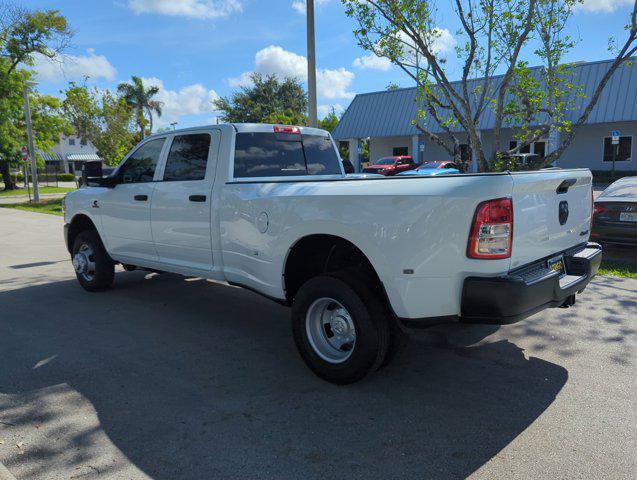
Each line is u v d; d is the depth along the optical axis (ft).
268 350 15.98
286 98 194.18
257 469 9.71
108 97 85.81
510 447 10.33
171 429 11.20
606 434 10.75
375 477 9.41
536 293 11.34
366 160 169.37
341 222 12.55
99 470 9.76
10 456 10.26
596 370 13.93
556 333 16.80
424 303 11.54
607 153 94.63
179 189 17.56
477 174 11.12
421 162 106.83
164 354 15.66
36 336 17.35
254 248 15.07
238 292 23.13
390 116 109.91
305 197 13.41
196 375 14.07
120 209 20.27
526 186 11.37
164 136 18.80
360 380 13.09
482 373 13.93
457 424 11.27
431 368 14.30
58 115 106.83
